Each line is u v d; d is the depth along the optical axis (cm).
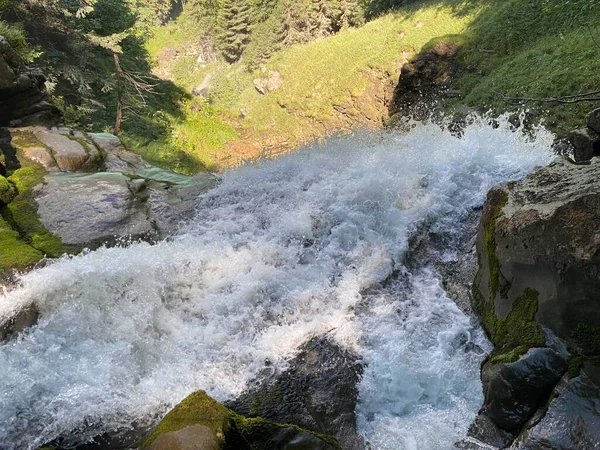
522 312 368
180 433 288
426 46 2164
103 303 450
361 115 2919
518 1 2153
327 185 603
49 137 809
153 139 1959
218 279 491
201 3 4925
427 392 385
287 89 3466
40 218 600
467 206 554
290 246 536
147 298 462
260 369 407
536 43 1875
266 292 478
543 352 338
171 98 2559
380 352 411
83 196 641
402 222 537
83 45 1794
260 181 662
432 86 2117
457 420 359
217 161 2148
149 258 502
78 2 1778
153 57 4675
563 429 304
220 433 290
